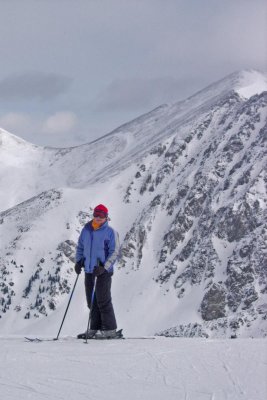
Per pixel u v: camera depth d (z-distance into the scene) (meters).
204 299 167.62
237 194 194.50
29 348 9.26
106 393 6.57
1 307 183.75
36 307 179.25
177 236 194.38
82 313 170.75
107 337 11.34
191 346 9.62
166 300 174.25
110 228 11.62
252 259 171.75
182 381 7.18
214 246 181.75
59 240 198.38
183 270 181.75
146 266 190.00
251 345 9.75
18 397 6.27
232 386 6.98
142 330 163.62
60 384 6.89
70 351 8.99
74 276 186.50
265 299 162.25
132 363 8.16
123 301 177.38
